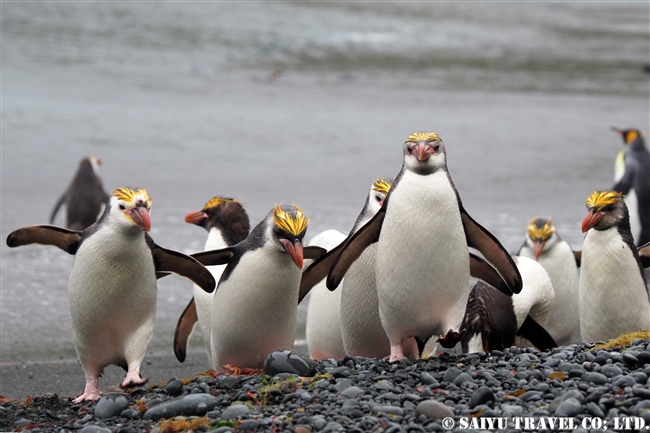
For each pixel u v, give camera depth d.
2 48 52.31
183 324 9.89
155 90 45.25
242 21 76.19
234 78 52.50
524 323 9.71
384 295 7.58
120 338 7.86
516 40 89.19
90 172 19.50
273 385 6.86
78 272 7.62
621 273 9.12
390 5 115.44
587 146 34.09
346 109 43.75
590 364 6.86
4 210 20.69
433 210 7.28
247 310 8.02
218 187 24.42
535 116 43.06
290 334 8.27
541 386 6.45
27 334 11.86
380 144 33.91
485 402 6.16
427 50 75.12
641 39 97.38
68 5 69.88
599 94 52.84
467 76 61.25
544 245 11.02
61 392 9.47
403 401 6.34
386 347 8.59
